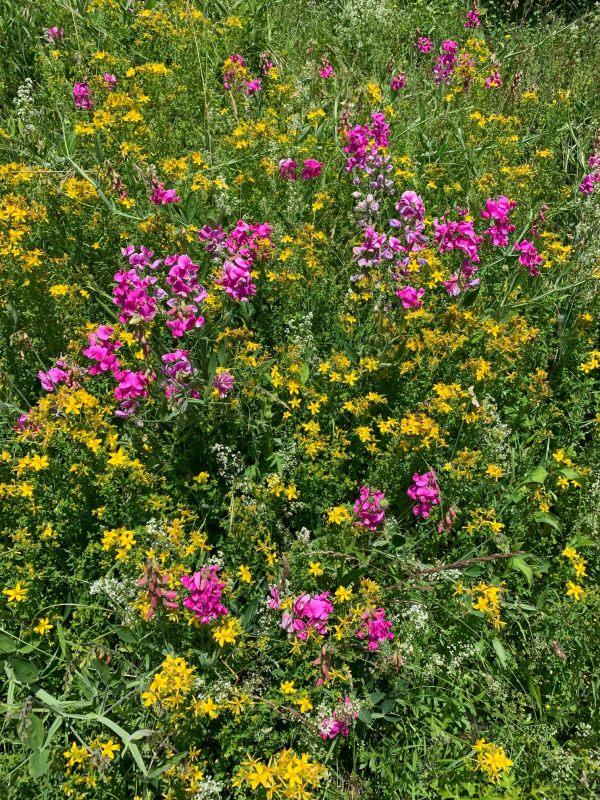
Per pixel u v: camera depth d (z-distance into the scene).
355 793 0.62
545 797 0.61
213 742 0.63
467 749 0.64
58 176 0.96
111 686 0.59
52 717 0.60
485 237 1.00
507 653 0.70
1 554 0.65
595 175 1.17
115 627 0.60
